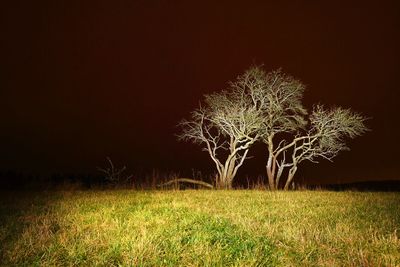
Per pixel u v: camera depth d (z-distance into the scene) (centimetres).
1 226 1190
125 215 1430
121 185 3086
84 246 949
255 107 3662
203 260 862
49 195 2158
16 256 864
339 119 3516
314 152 3631
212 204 1836
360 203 1956
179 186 3142
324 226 1273
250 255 905
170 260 866
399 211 1664
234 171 3638
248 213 1533
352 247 984
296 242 1027
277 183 3625
